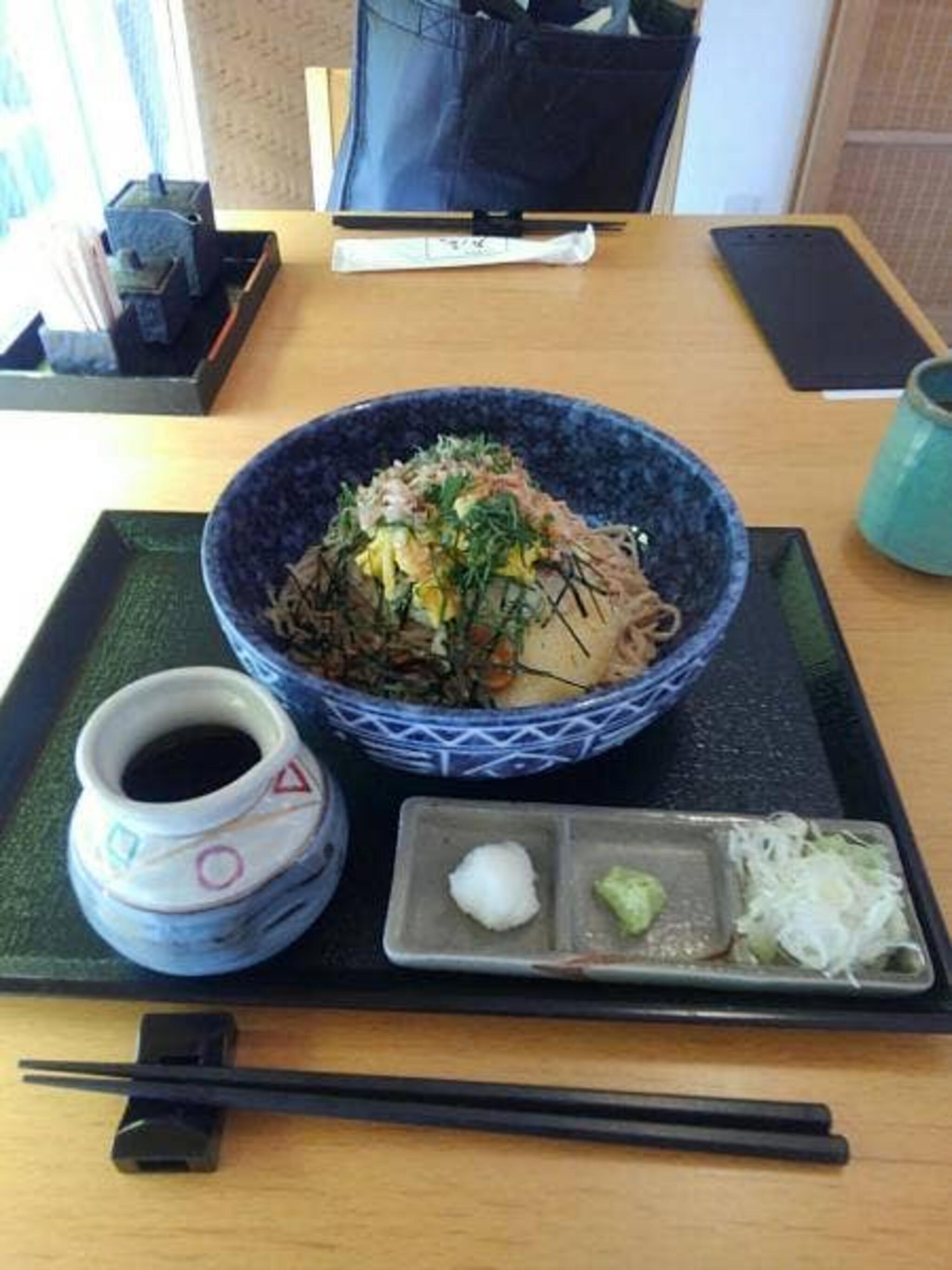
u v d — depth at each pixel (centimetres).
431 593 34
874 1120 27
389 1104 26
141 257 59
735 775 36
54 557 45
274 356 59
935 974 29
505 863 30
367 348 60
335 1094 27
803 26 120
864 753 36
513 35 67
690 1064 28
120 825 26
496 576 34
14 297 62
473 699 34
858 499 49
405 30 69
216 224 71
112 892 27
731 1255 24
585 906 31
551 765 32
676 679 30
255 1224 25
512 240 70
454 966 29
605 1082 28
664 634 39
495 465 37
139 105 94
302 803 28
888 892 30
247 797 26
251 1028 29
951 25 119
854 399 55
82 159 79
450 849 32
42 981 29
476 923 30
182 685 29
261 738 28
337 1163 26
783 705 38
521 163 76
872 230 138
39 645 40
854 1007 28
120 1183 25
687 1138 26
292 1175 26
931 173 132
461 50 68
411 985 29
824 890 29
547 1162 26
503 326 62
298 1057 28
